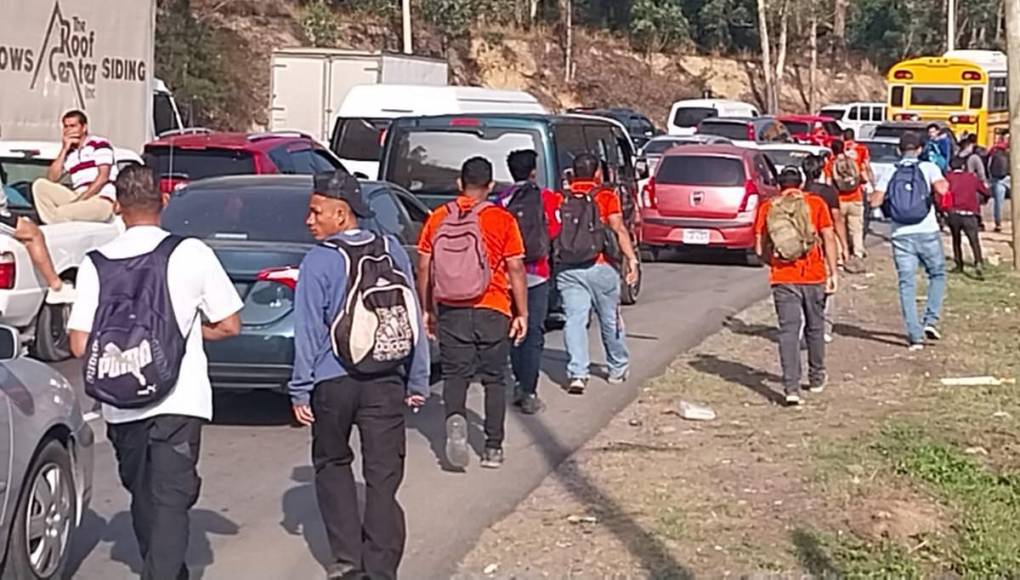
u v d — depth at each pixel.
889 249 25.06
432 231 9.00
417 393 6.79
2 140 16.12
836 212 15.15
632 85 60.97
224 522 8.15
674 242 21.86
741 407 11.30
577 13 63.28
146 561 6.20
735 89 66.00
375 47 49.44
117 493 8.78
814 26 66.62
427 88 24.64
